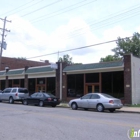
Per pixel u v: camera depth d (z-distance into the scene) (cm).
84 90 2792
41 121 1252
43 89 3378
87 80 2780
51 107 2359
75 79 2928
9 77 4038
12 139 817
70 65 3059
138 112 1872
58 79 3095
